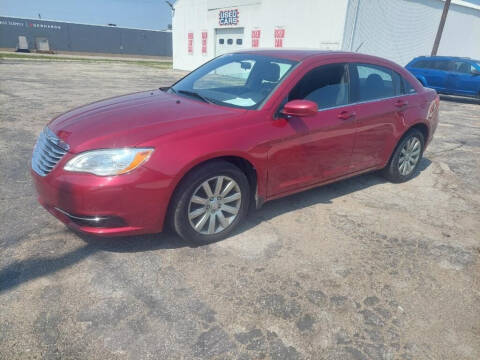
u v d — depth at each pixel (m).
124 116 3.07
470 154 6.62
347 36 16.73
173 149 2.73
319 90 3.66
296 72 3.51
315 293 2.66
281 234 3.43
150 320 2.31
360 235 3.52
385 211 4.08
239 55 4.20
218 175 3.01
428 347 2.26
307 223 3.67
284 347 2.18
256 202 3.39
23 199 3.79
